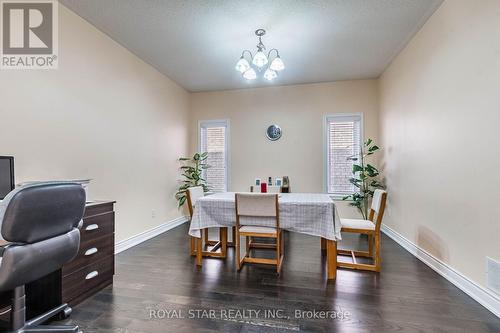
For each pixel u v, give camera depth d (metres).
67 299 1.74
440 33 2.29
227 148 4.79
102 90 2.75
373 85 4.18
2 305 1.68
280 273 2.36
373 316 1.67
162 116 3.95
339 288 2.06
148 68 3.60
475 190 1.85
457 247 2.06
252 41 2.96
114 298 1.91
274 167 4.55
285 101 4.52
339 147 4.34
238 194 2.41
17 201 1.16
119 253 2.93
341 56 3.35
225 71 3.88
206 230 3.17
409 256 2.79
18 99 1.96
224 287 2.09
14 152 1.92
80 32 2.48
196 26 2.65
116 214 2.95
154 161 3.73
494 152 1.67
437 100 2.35
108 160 2.83
